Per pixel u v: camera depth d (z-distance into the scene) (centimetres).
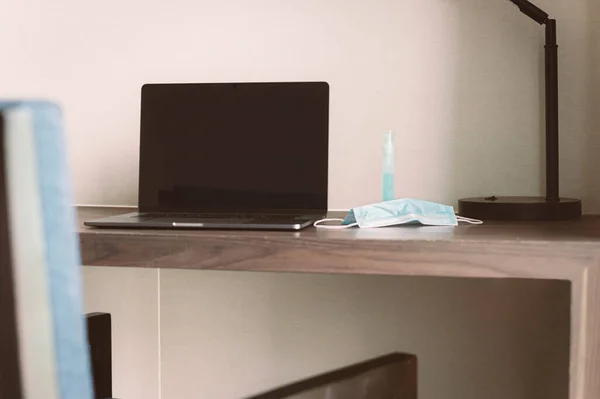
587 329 75
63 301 45
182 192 113
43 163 44
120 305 139
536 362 123
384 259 79
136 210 127
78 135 137
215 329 136
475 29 122
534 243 76
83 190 137
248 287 134
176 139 114
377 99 125
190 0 131
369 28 125
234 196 111
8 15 138
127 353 139
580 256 75
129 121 134
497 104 122
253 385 135
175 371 138
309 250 81
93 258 86
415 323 129
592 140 118
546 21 110
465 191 123
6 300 45
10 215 44
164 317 138
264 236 82
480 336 127
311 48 127
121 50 134
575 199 111
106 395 114
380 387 122
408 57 124
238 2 129
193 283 136
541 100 120
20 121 43
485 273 77
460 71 123
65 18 136
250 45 129
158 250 85
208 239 83
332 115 127
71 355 46
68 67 136
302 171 110
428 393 129
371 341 130
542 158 121
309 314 132
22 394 46
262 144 112
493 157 122
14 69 138
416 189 125
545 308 121
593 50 117
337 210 128
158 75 133
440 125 124
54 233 44
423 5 123
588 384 75
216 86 114
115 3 134
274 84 113
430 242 78
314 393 123
